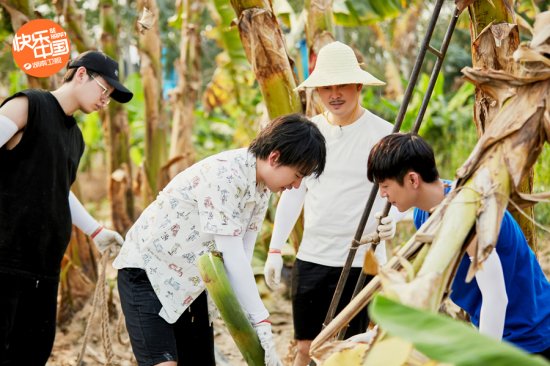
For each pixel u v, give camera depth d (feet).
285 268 17.13
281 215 10.21
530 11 14.82
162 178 18.03
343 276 8.61
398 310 3.88
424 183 6.63
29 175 8.80
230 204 7.60
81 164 28.76
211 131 29.71
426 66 37.70
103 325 10.07
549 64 5.52
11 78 22.09
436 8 7.36
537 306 6.99
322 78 9.46
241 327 6.45
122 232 18.69
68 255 14.39
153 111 17.80
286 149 7.36
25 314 9.32
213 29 19.45
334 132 9.82
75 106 9.22
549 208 21.22
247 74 20.56
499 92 5.79
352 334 9.95
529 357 3.45
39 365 9.73
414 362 4.60
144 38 17.28
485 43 8.52
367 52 37.93
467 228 5.15
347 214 9.73
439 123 25.36
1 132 8.41
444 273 4.92
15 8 13.33
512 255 6.64
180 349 8.91
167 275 8.15
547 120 5.50
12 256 8.88
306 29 12.45
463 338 3.62
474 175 5.47
